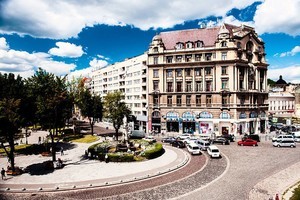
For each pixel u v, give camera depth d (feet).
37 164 128.98
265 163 121.39
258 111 243.40
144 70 299.79
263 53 249.55
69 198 83.35
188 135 211.41
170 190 88.53
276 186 89.04
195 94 235.81
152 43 251.39
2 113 107.04
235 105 222.07
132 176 103.50
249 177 100.17
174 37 257.96
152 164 122.72
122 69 356.38
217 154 134.92
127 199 81.35
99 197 83.66
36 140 214.69
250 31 239.91
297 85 389.60
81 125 349.20
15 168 112.68
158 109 249.55
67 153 155.53
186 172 110.22
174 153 149.28
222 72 226.99
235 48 223.30
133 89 327.06
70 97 152.56
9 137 111.14
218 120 226.38
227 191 86.02
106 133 260.01
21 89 143.23
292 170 108.17
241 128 226.99
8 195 87.20
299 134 190.49
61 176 106.01
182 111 240.53
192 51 235.81
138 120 297.33
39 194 87.66
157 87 250.98
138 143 167.84
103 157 131.75
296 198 73.00
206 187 90.43
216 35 239.50
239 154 143.54
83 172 111.24
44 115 129.39
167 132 247.29
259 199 78.43
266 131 246.47
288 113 337.52
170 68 244.22
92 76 496.64
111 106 212.43
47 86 152.87
